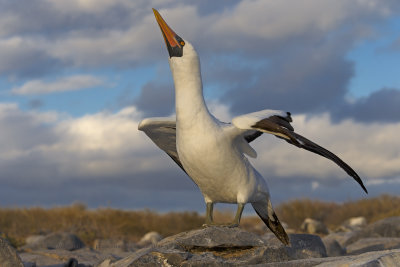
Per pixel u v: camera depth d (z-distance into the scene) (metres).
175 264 5.41
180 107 6.25
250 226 20.86
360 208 24.39
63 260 10.19
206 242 6.27
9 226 17.56
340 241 14.27
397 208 23.34
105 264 6.61
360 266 4.24
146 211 20.84
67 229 17.55
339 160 5.90
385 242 11.27
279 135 6.01
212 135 6.19
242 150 6.60
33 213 18.91
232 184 6.49
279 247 6.34
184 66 6.21
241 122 6.15
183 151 6.34
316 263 4.95
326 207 25.33
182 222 20.44
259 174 6.96
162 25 6.38
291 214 24.09
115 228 18.31
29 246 13.16
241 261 6.00
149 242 16.58
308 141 5.98
